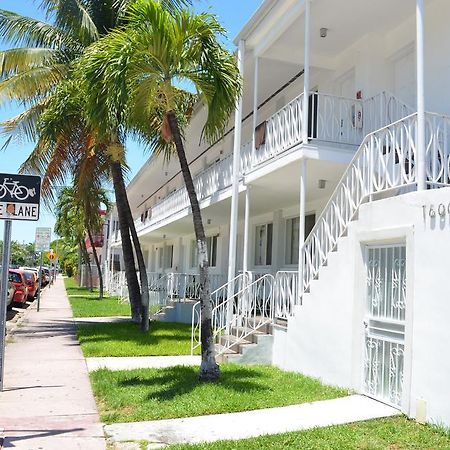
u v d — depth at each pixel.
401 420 6.20
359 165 8.11
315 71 13.84
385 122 10.08
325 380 8.23
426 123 7.57
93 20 15.41
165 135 8.97
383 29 11.47
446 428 5.70
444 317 5.86
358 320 7.53
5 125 16.56
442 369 5.83
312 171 10.67
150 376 8.59
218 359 10.19
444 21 9.73
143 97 8.65
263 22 12.01
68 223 39.50
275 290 10.62
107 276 42.19
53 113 14.55
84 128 14.76
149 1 7.59
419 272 6.29
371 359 7.29
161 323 16.58
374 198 7.92
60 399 7.40
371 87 11.55
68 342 12.84
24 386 8.17
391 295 6.96
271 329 10.27
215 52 8.13
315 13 10.77
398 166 7.85
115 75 7.55
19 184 7.73
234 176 12.96
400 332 6.71
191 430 5.98
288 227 15.26
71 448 5.43
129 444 5.53
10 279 23.05
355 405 6.89
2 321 7.87
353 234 7.79
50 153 16.59
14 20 15.29
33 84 15.13
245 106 17.00
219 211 16.73
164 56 7.96
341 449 5.20
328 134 10.58
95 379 8.49
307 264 9.45
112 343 12.34
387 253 7.11
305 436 5.59
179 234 26.97
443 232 5.99
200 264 8.30
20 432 5.93
